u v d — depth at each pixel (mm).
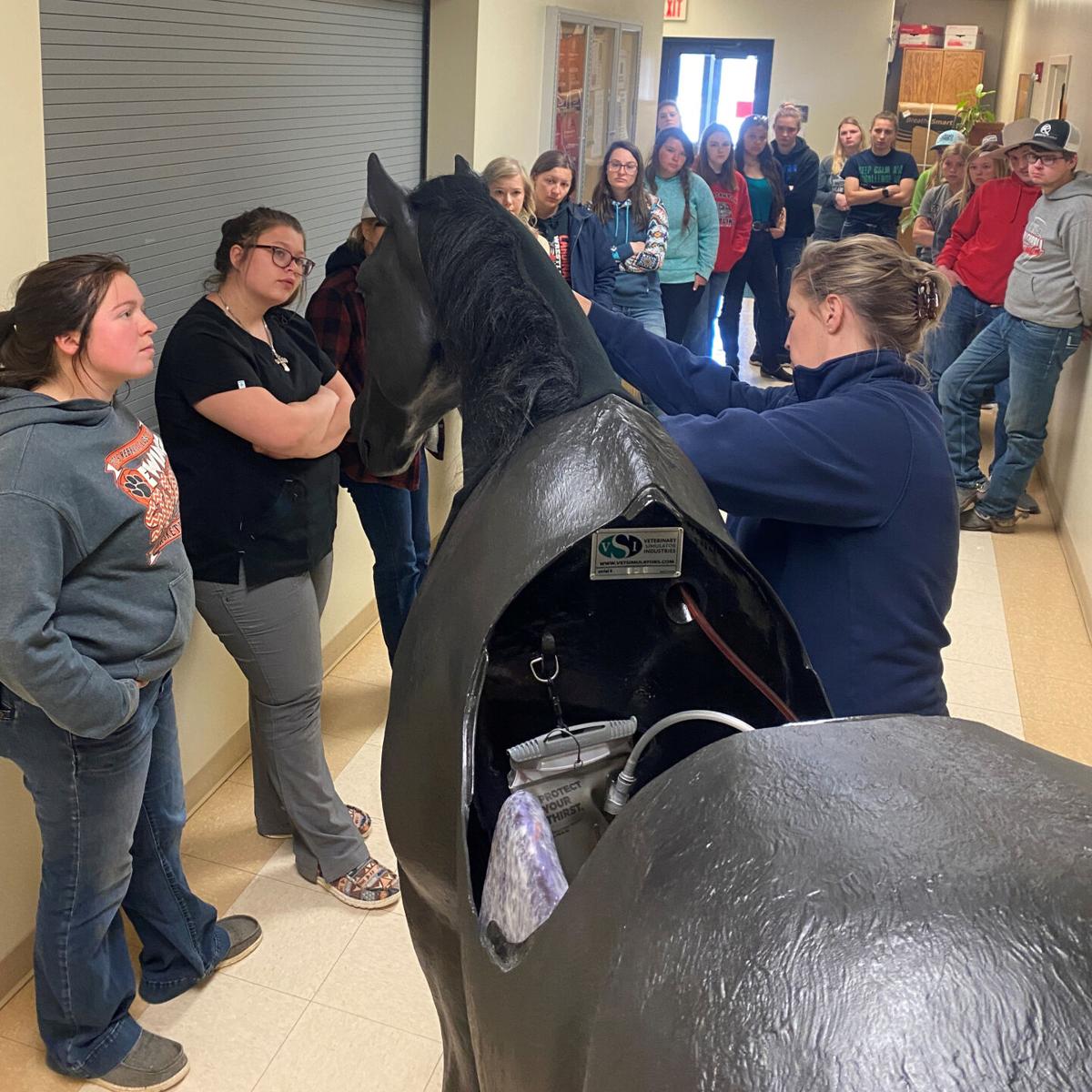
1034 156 4406
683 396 1694
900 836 716
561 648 1227
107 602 1671
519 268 1287
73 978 1849
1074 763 831
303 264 2148
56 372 1614
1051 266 4461
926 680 1450
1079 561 4309
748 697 1260
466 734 1089
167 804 2025
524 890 1006
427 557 3215
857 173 7402
